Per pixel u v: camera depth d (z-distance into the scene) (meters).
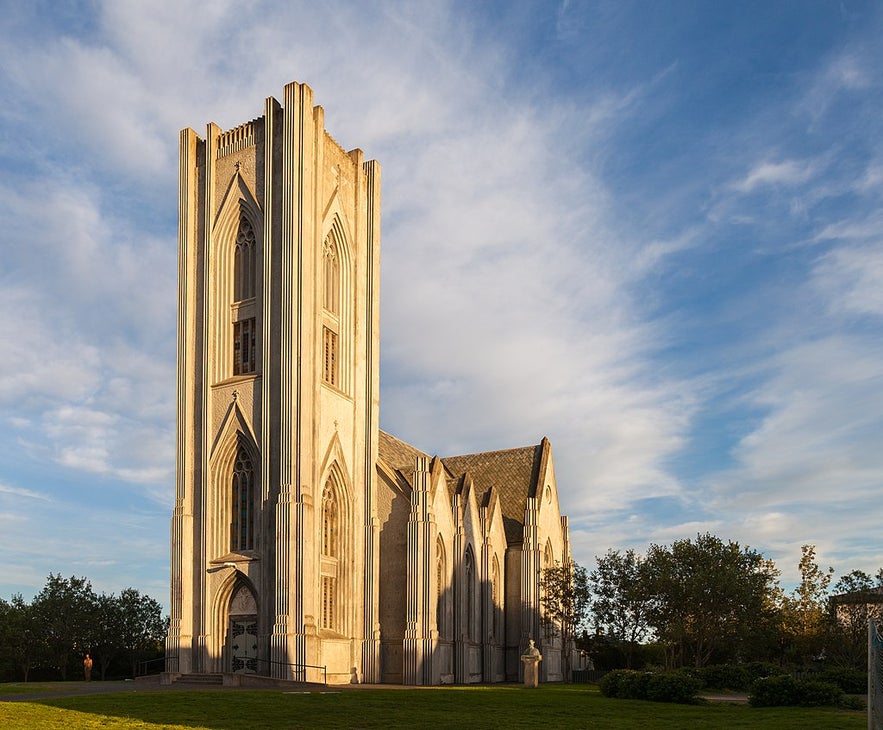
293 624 57.12
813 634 81.06
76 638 89.56
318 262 64.50
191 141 70.62
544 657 82.19
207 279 66.94
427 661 65.25
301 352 61.38
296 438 60.00
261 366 62.81
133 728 28.78
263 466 60.84
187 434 65.38
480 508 81.44
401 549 68.31
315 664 57.31
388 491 70.06
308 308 62.66
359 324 71.19
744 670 58.12
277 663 56.66
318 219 65.12
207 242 67.69
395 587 67.81
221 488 63.28
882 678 28.45
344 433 67.25
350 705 38.50
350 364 69.69
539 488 89.81
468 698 44.06
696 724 32.69
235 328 66.25
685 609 67.12
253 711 35.12
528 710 37.88
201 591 61.97
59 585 91.81
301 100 65.31
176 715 33.19
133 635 93.62
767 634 71.06
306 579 57.72
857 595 77.94
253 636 60.00
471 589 76.50
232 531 62.62
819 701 41.03
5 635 86.31
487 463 96.25
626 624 69.88
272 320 63.06
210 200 68.38
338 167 71.31
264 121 66.81
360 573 66.75
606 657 82.81
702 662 68.75
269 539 59.72
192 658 61.28
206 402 64.94
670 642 67.50
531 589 82.75
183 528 63.22
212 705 37.12
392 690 50.34
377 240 74.56
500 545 84.38
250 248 66.56
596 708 39.50
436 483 70.88
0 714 32.03
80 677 91.00
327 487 64.75
